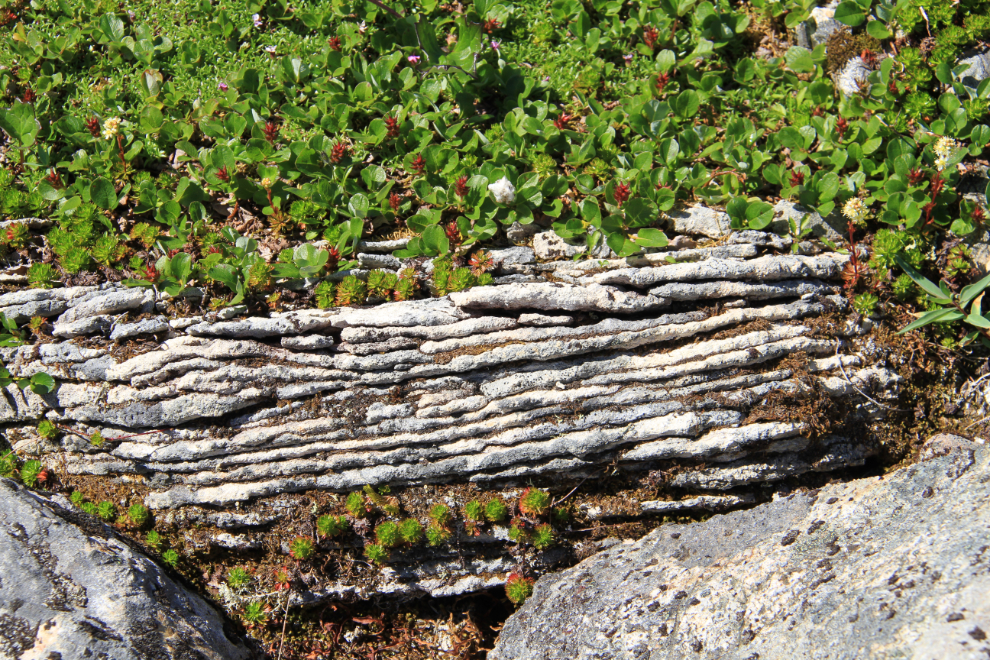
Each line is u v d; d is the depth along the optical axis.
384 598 1.76
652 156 1.79
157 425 1.74
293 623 1.76
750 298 1.75
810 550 1.66
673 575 1.70
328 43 1.84
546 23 1.85
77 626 1.67
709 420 1.73
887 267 1.77
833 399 1.75
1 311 1.75
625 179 1.79
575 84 1.84
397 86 1.83
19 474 1.75
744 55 1.86
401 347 1.74
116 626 1.68
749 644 1.64
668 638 1.66
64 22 1.85
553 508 1.75
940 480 1.66
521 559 1.75
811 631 1.62
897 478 1.68
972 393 1.77
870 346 1.76
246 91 1.83
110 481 1.75
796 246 1.77
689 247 1.78
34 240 1.79
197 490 1.74
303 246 1.76
